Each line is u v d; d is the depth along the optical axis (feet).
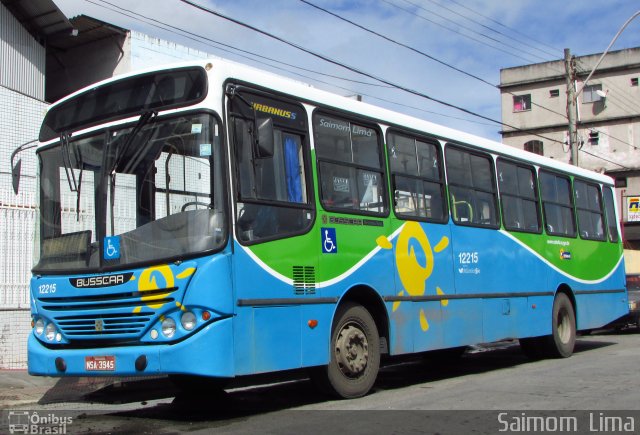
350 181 26.84
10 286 36.22
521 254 37.65
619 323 61.87
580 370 34.55
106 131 23.26
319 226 24.93
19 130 42.75
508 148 38.29
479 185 35.09
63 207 23.88
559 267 41.47
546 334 39.32
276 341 22.50
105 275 21.89
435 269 30.76
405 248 29.09
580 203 45.55
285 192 23.84
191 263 20.72
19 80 48.49
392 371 38.32
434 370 38.04
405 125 30.48
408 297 28.89
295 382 33.27
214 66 22.03
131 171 22.41
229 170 21.65
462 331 32.01
